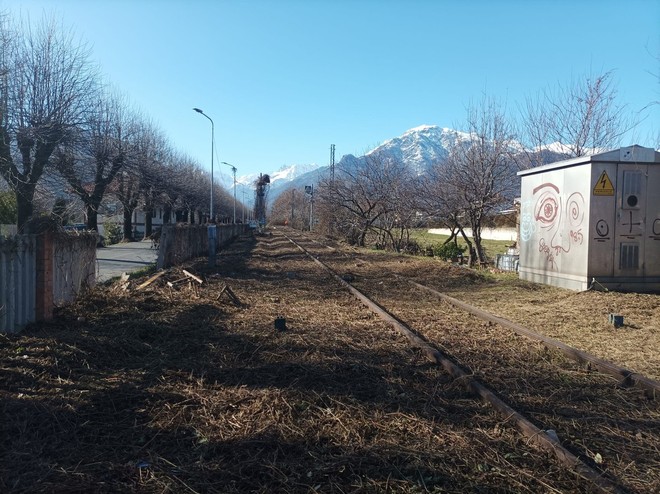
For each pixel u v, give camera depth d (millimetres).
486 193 20516
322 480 3529
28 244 7254
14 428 4215
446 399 5156
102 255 26141
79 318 7871
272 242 42469
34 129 19750
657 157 11727
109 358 6211
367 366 6152
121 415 4594
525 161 20266
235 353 6598
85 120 22766
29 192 21281
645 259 11852
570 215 12438
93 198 29844
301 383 5492
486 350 7090
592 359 6289
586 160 11695
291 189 118000
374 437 4199
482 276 15734
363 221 34719
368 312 10117
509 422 4527
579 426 4508
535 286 13430
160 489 3383
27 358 5750
